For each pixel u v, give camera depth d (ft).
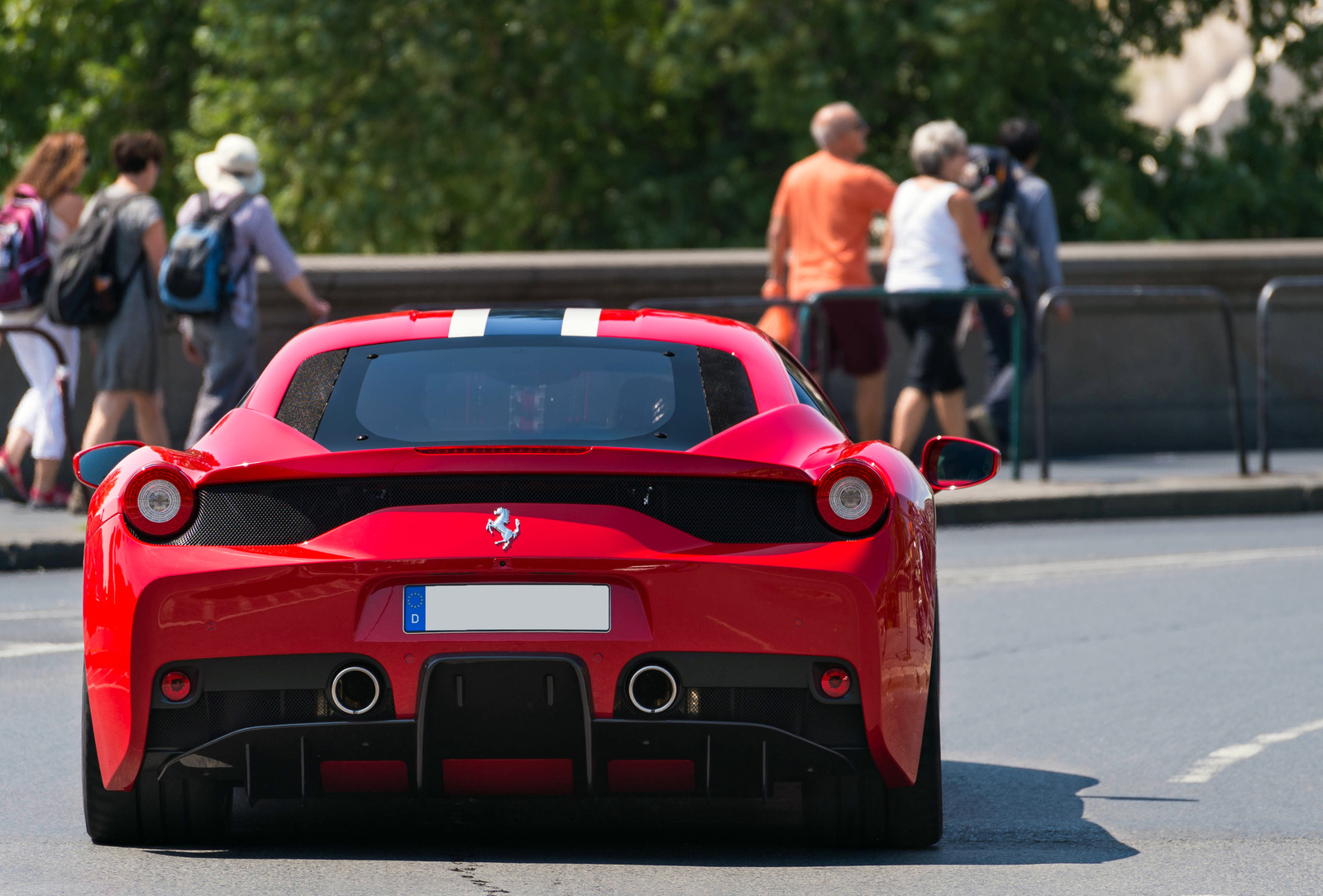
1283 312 181.57
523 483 51.47
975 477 66.33
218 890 51.24
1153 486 149.69
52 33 328.08
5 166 330.13
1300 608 108.47
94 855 55.57
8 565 119.55
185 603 50.93
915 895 51.72
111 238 128.16
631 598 50.90
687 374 58.23
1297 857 57.41
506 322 62.44
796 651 51.37
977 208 161.79
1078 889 52.90
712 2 270.87
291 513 51.49
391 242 280.31
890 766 52.90
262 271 156.25
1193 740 76.43
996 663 92.73
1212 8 303.68
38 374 137.39
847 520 52.19
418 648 50.47
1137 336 178.19
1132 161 306.35
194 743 51.55
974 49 264.93
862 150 153.17
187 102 328.70
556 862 55.11
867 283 152.87
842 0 269.85
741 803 64.08
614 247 295.69
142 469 52.11
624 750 51.08
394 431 54.95
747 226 289.94
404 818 61.16
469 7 277.64
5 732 75.56
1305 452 180.45
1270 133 307.78
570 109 285.64
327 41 275.80
